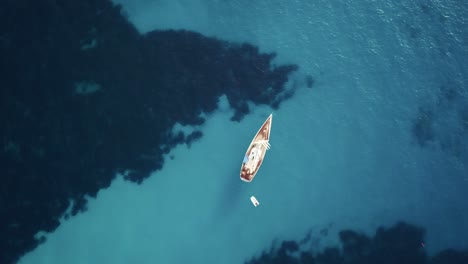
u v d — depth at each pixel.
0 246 54.38
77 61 60.56
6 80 58.19
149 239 56.66
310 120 61.91
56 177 57.19
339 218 58.72
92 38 61.62
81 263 55.16
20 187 56.22
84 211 56.91
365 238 58.00
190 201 58.34
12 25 59.56
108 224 56.75
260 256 56.88
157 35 62.88
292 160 60.28
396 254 57.44
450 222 59.00
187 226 57.44
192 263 56.16
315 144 61.09
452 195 60.00
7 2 59.88
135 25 63.06
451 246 58.12
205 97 61.75
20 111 58.03
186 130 60.69
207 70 62.50
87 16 62.03
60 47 60.38
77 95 59.78
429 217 59.12
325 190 59.62
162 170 59.22
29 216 55.72
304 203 59.06
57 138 58.22
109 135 59.38
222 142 60.59
